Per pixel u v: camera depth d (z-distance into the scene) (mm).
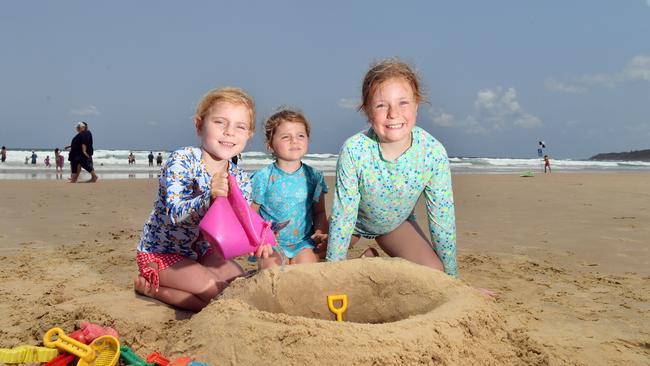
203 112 3246
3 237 5770
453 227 3697
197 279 3213
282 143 4031
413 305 2826
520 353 2449
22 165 28344
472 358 2279
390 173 3502
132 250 5172
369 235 3994
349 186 3523
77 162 14633
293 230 4062
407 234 3896
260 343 2189
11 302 3363
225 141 3197
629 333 2904
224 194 2740
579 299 3549
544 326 3002
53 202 9430
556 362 2463
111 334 2510
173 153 3215
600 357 2574
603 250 5227
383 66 3383
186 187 3127
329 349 2117
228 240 2633
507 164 44812
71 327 2779
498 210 8594
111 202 9750
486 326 2506
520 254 5043
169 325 2811
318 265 2984
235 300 2545
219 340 2275
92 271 4258
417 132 3576
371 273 2953
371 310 2955
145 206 9273
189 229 3285
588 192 12336
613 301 3506
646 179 18578
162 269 3299
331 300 2883
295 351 2127
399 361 2098
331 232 3568
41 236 5906
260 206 4125
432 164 3559
